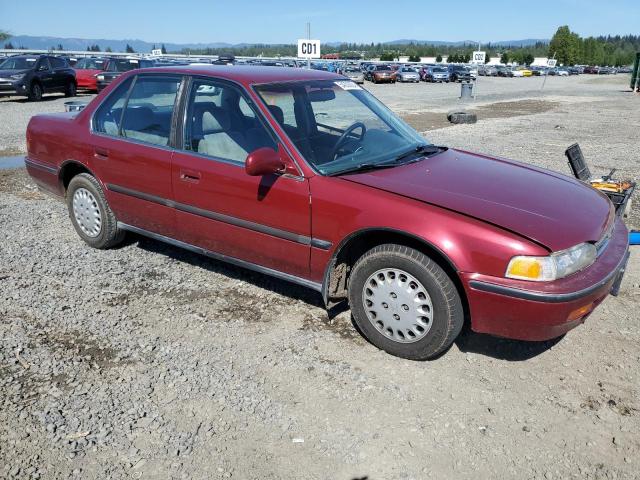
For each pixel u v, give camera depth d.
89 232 5.07
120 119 4.61
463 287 3.08
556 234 3.04
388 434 2.79
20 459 2.59
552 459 2.65
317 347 3.55
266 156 3.45
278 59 44.41
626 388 3.18
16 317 3.84
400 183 3.45
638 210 6.52
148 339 3.61
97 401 2.99
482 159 4.28
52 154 5.11
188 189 4.08
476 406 3.01
